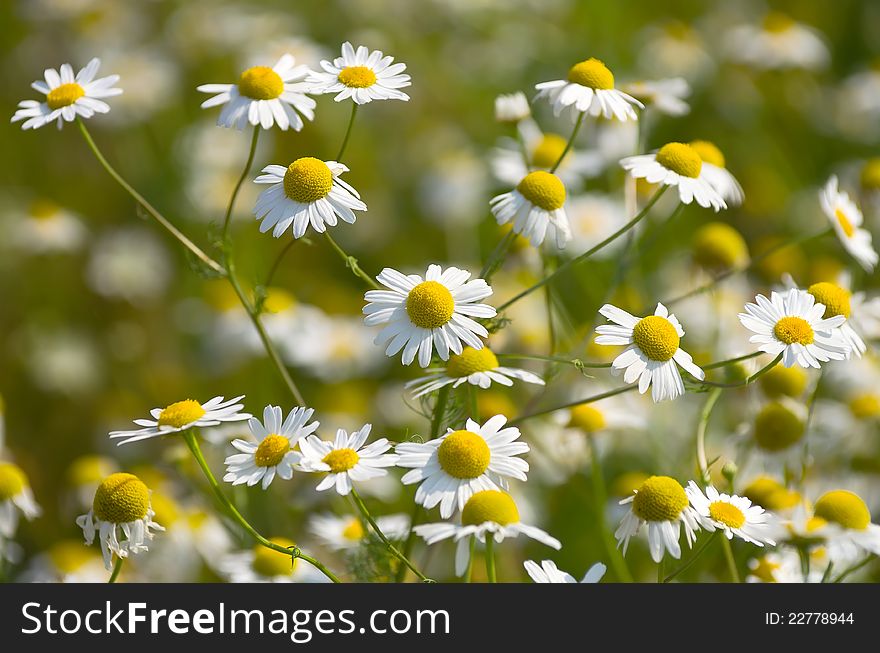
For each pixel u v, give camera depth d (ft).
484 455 1.62
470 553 1.68
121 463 2.35
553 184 1.73
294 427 1.66
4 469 1.91
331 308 2.53
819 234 1.86
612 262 2.31
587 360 2.07
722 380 1.90
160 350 2.64
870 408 1.99
